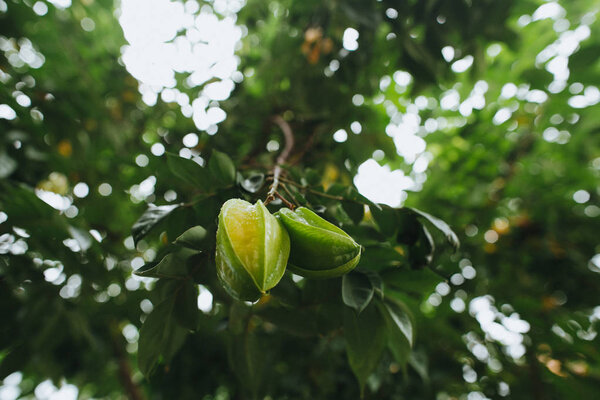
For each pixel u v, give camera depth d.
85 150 3.79
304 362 3.88
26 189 2.59
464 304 4.69
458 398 4.30
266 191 2.14
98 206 4.02
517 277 4.89
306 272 1.58
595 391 3.90
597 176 5.07
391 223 2.22
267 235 1.43
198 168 2.05
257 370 2.37
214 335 3.90
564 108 4.43
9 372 2.91
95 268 2.91
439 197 5.24
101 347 3.76
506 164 5.16
